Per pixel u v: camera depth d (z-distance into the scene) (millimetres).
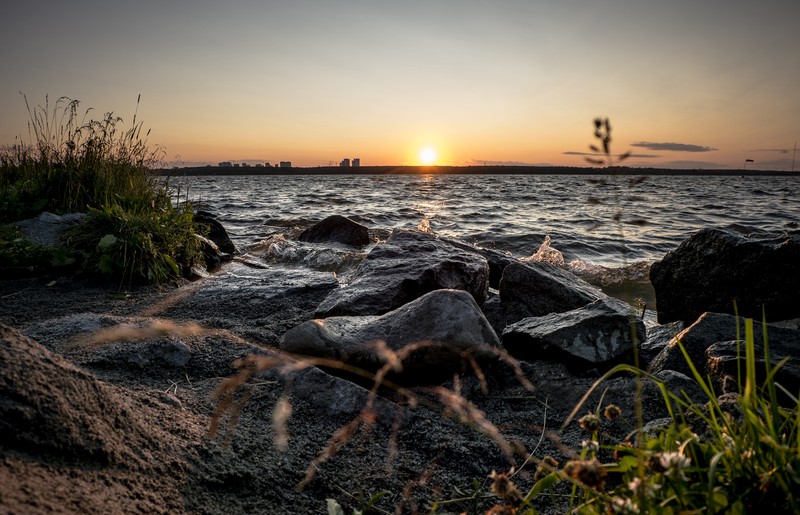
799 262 4332
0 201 6586
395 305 4613
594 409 2748
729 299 4715
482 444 2471
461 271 5180
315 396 2738
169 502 1622
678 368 3127
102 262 5383
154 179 7777
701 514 1250
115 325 3420
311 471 2111
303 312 4734
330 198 29938
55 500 1303
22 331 3377
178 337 3309
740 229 15594
